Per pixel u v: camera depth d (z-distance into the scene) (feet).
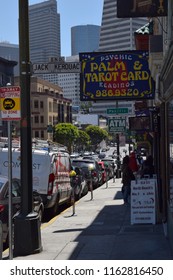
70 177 58.85
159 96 35.19
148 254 27.37
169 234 29.63
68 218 46.09
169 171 31.17
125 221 42.27
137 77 41.86
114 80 41.98
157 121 46.09
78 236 35.04
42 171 47.21
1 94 24.48
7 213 31.94
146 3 28.66
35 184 47.06
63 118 378.53
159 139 46.42
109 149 401.70
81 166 85.97
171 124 29.50
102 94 42.16
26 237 28.48
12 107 24.22
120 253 28.02
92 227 39.58
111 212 49.73
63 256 27.81
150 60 36.58
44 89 347.15
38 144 51.83
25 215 28.78
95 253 28.35
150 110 54.34
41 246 29.43
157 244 30.17
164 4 28.48
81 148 393.50
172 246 26.84
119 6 28.94
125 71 41.93
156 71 36.68
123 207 53.93
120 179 119.96
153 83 41.65
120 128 76.89
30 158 28.91
